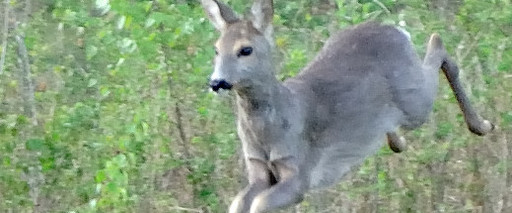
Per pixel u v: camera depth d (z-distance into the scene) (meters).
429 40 14.09
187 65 15.44
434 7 17.30
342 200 15.86
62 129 15.40
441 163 16.03
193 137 15.47
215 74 11.90
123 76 15.62
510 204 15.97
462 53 16.14
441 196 16.02
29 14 17.77
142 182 15.27
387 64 13.25
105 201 14.70
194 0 16.72
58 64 16.81
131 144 14.93
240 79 11.93
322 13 17.59
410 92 13.34
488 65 16.12
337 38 13.41
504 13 15.73
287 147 12.23
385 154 15.46
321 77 12.84
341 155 12.89
